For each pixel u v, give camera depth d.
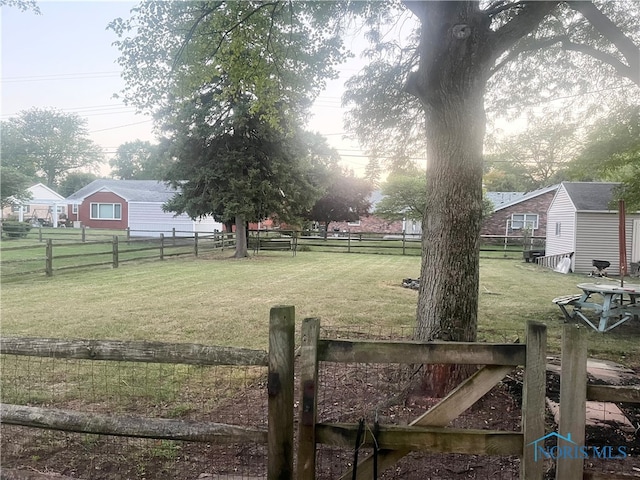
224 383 3.95
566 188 15.94
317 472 2.51
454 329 3.50
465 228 3.53
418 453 2.72
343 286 10.11
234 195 15.93
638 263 14.04
